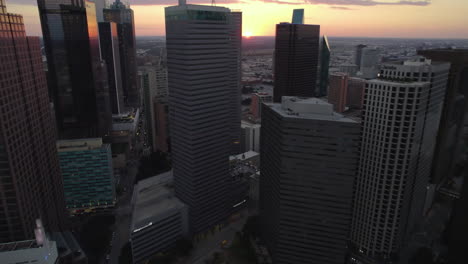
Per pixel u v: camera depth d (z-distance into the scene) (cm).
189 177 19600
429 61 18438
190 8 16575
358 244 19775
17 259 11856
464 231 18300
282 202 16562
